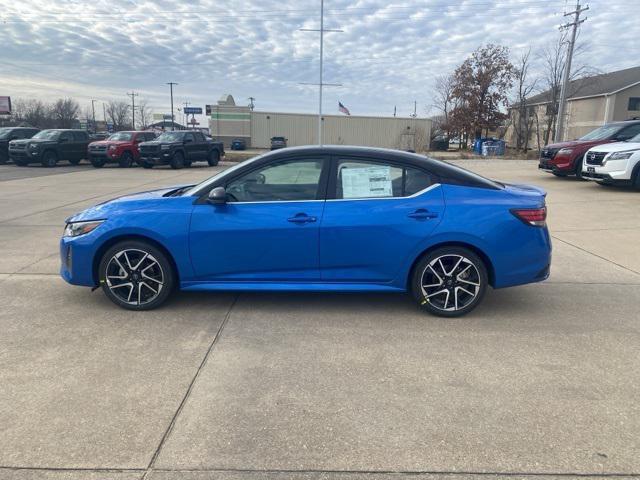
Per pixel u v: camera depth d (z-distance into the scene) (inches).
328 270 172.6
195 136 983.6
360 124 2161.7
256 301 189.0
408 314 177.5
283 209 169.9
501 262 170.2
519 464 97.8
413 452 101.3
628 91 1777.8
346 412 115.3
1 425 109.1
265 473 95.0
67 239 177.6
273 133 2171.5
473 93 2081.7
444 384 128.4
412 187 172.4
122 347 148.3
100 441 104.0
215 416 113.3
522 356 144.6
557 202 424.8
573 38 1489.9
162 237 170.7
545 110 2043.6
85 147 1012.5
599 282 217.3
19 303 185.5
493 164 1060.5
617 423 111.3
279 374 133.0
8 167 929.5
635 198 438.0
